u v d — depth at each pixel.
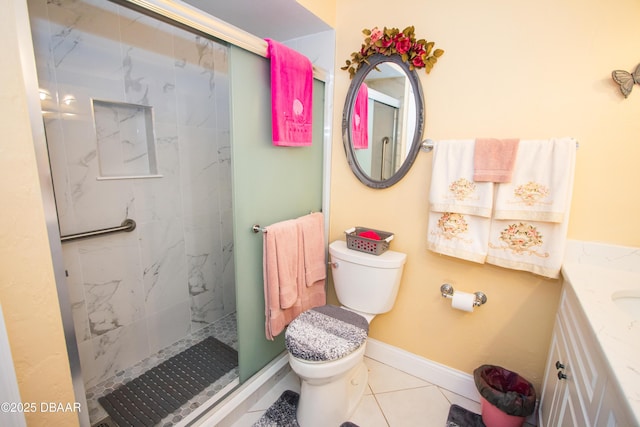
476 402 1.62
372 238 1.69
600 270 1.21
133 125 1.65
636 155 1.17
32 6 1.23
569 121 1.26
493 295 1.52
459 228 1.45
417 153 1.61
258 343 1.64
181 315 2.03
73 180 1.43
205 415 1.37
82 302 1.53
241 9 1.55
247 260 1.50
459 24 1.43
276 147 1.57
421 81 1.56
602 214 1.24
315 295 1.81
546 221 1.26
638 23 1.11
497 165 1.32
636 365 0.62
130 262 1.70
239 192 1.40
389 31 1.56
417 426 1.46
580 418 0.80
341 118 1.85
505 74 1.36
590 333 0.78
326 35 1.81
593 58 1.19
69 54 1.35
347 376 1.46
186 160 1.91
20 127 0.72
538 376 1.47
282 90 1.42
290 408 1.55
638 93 1.13
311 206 1.90
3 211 0.70
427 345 1.76
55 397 0.85
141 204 1.71
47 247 0.79
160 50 1.68
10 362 0.69
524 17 1.29
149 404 1.50
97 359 1.62
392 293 1.64
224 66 2.05
